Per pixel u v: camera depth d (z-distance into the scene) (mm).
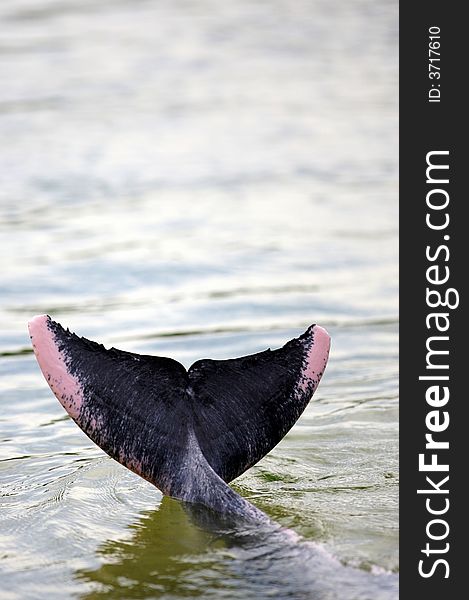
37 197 43000
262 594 15469
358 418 23469
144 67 66000
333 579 15773
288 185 45094
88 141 51469
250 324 29859
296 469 20641
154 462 18188
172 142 51500
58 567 16719
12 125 54156
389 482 20016
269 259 35938
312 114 56750
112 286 33188
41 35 72875
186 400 18469
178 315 30609
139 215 40719
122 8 82125
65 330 18406
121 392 18312
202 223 39875
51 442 22578
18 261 35406
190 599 15445
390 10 82500
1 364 27219
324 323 30109
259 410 18656
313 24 78312
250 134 52969
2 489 20109
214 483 17719
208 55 69250
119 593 15758
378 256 36375
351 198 43250
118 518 18484
